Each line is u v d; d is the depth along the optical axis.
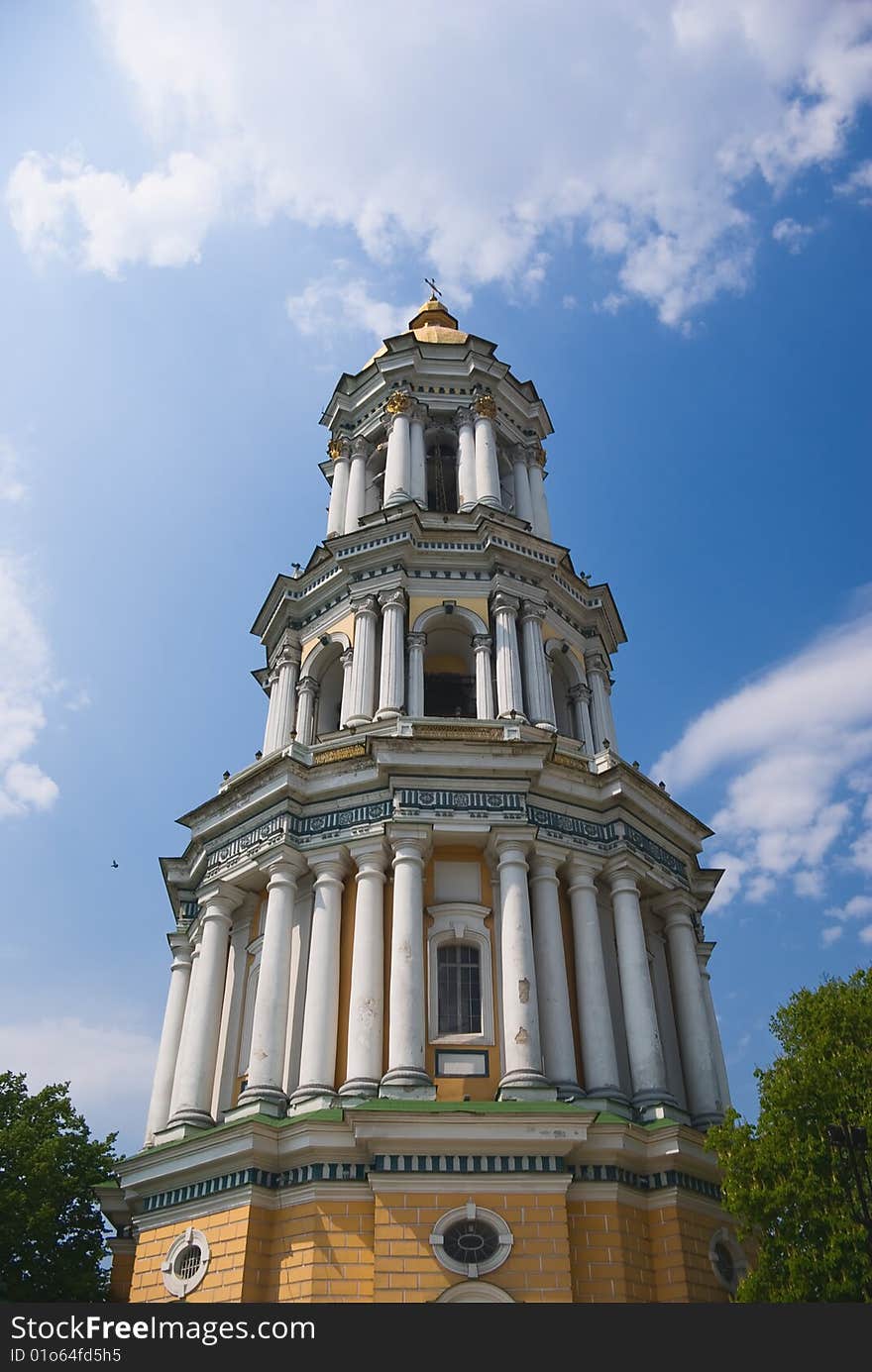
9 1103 38.22
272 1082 27.55
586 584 41.00
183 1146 26.86
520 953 28.09
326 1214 24.47
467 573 37.31
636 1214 25.86
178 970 35.19
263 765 32.19
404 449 40.84
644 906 33.69
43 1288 34.50
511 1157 24.64
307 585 39.88
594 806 32.41
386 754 30.56
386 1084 26.02
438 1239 23.56
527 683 35.53
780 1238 21.34
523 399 45.19
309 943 30.02
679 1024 31.91
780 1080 23.14
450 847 30.78
